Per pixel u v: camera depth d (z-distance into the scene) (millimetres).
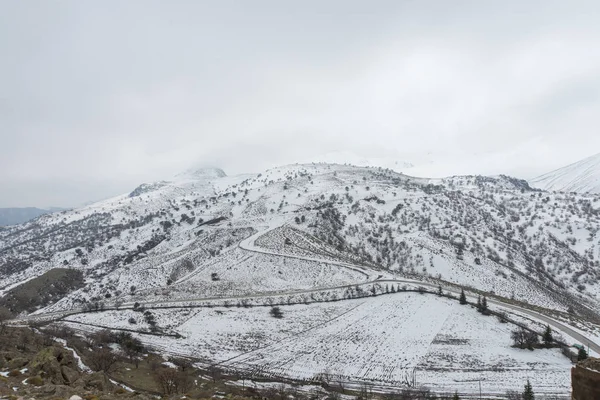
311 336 97375
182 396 18953
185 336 99562
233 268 158750
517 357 83938
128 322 110062
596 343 89750
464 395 68312
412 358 84000
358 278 144625
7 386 16469
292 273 152125
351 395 67188
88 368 45906
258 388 66812
